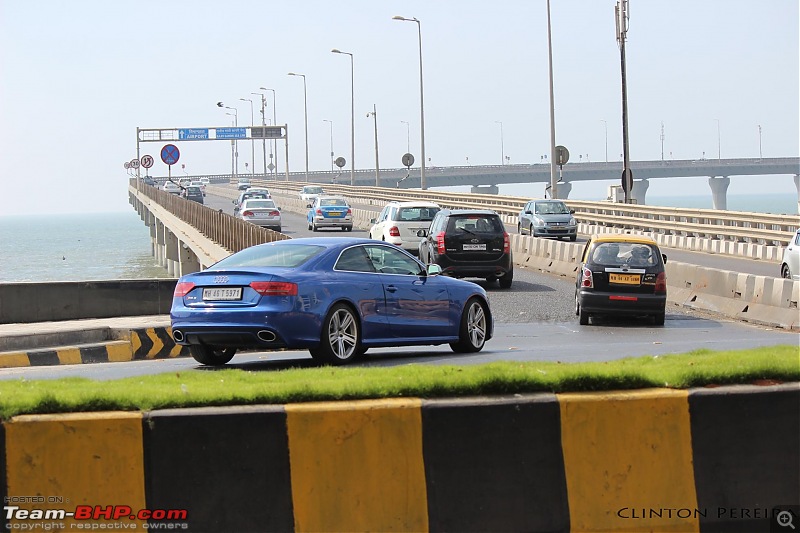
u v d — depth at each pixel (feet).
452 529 26.91
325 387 29.40
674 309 102.47
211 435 26.68
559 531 27.20
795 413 28.45
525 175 631.97
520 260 149.69
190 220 211.82
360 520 26.71
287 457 26.73
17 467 26.27
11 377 52.29
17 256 517.55
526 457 27.40
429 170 615.16
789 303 86.02
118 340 74.79
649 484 27.71
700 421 28.14
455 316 61.93
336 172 627.46
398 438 27.12
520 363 35.37
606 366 33.27
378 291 56.59
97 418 26.55
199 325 52.42
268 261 54.65
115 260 464.65
